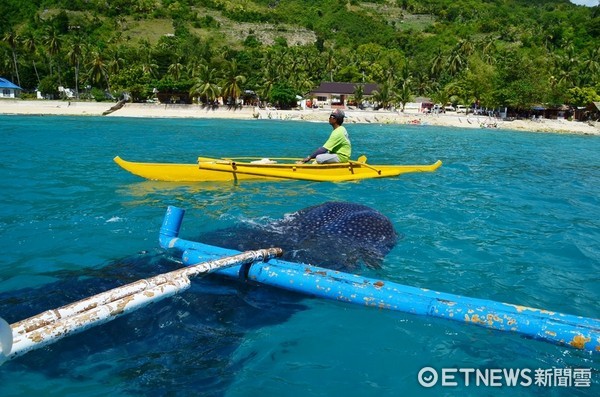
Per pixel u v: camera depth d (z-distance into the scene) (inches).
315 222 255.3
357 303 187.3
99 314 141.9
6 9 5329.7
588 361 157.8
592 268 250.2
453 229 313.1
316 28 6422.2
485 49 4057.6
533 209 394.3
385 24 6781.5
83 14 5708.7
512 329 168.1
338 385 144.1
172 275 167.8
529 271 241.1
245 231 258.2
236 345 162.7
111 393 137.2
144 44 4589.1
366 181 482.3
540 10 7283.5
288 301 193.8
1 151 701.9
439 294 184.1
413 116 2901.1
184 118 2596.0
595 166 842.2
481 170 663.1
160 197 381.7
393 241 262.8
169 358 153.8
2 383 139.3
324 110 3053.6
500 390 143.0
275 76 3228.3
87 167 539.5
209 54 4030.5
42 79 3181.6
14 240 261.7
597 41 4564.5
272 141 1144.2
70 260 229.9
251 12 6609.3
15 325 129.8
